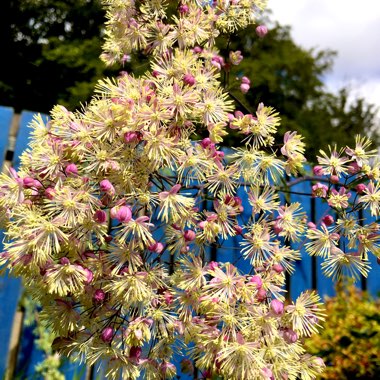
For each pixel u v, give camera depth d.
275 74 8.48
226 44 1.60
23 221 1.08
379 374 1.98
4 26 6.35
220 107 1.20
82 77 5.74
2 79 5.81
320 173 1.31
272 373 1.05
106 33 1.49
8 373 2.12
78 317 1.11
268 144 1.28
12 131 2.25
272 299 1.14
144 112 1.08
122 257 1.07
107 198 1.09
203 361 1.06
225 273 1.14
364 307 2.26
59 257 1.08
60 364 2.16
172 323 1.13
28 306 2.20
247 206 1.75
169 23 1.47
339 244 1.30
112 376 1.08
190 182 1.28
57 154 1.10
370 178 1.30
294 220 1.26
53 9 6.27
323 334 2.16
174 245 1.21
